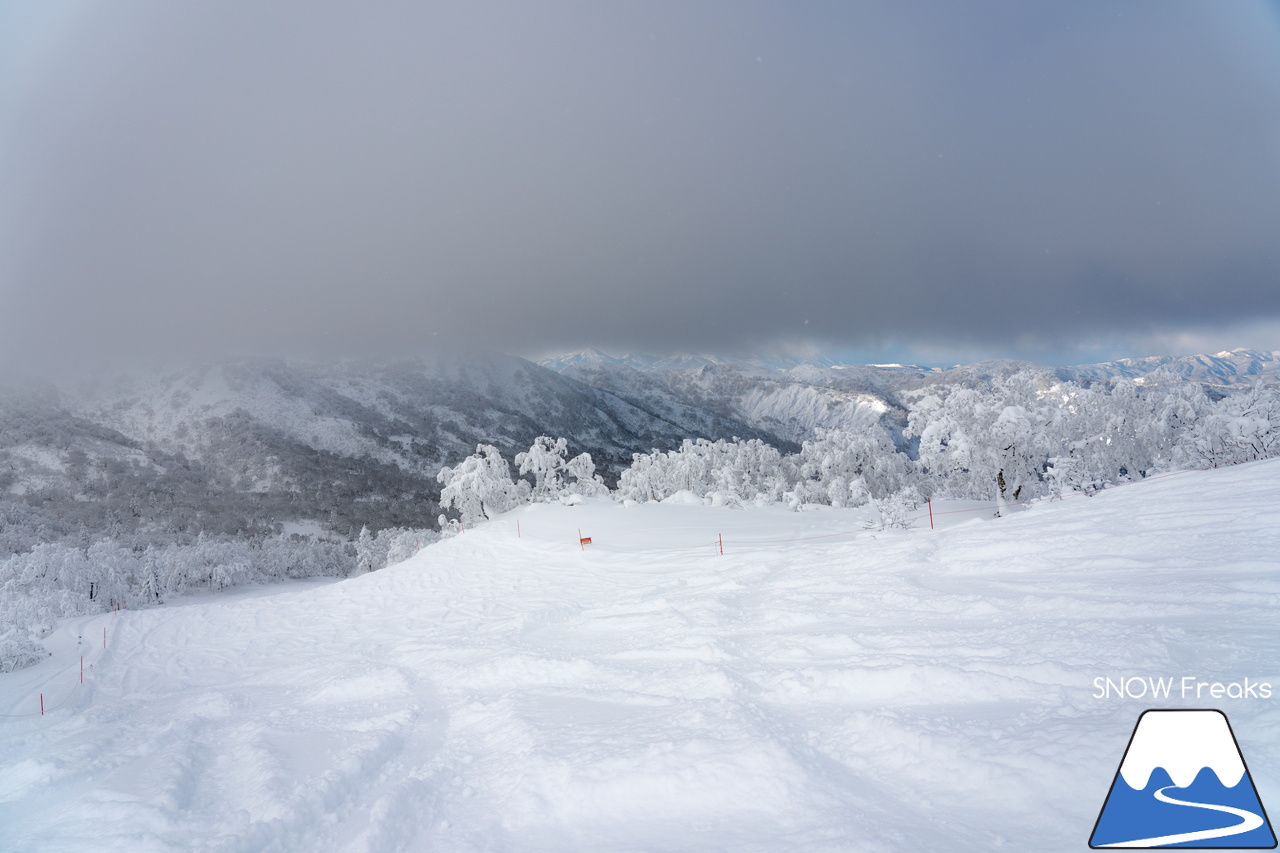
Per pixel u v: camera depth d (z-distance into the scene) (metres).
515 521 36.28
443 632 17.78
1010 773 3.63
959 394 31.92
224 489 172.38
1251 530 8.85
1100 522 11.41
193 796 5.49
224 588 81.19
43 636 29.77
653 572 20.44
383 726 6.98
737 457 56.91
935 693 5.22
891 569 11.63
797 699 5.72
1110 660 5.07
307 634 23.97
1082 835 3.05
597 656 8.99
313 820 4.72
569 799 4.29
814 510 35.28
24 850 4.77
